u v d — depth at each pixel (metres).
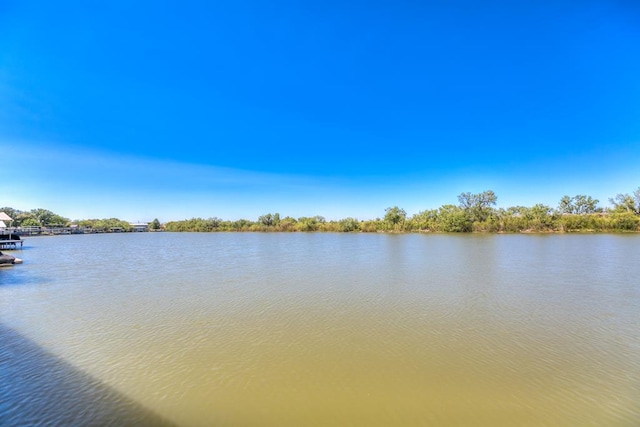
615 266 26.38
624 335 11.48
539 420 6.79
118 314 14.58
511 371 8.91
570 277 21.98
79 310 15.25
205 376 8.81
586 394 7.72
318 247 48.03
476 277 22.31
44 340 11.46
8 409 7.30
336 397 7.77
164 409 7.34
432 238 62.78
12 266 30.83
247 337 11.66
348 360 9.71
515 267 26.34
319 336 11.70
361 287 19.62
